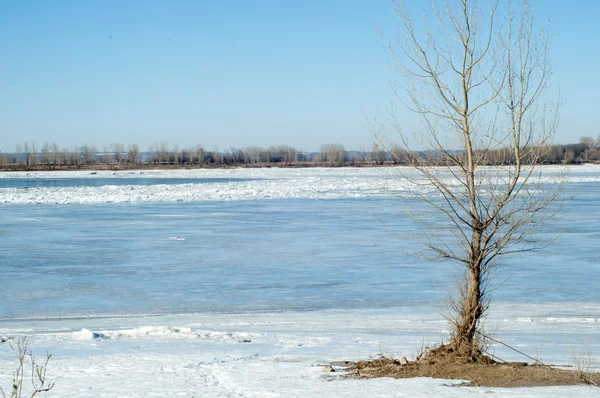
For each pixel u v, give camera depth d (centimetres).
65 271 2227
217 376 857
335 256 2530
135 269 2266
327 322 1463
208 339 1217
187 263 2389
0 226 3531
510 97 862
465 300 907
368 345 1138
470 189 889
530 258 2445
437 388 749
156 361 977
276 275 2156
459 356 889
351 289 1930
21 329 1412
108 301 1775
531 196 932
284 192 6016
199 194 5822
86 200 5288
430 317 1530
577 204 4559
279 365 936
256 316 1565
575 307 1653
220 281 2056
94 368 920
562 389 734
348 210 4353
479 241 896
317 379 828
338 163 14225
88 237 3092
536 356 1013
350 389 757
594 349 1098
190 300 1791
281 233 3231
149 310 1666
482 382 781
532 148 863
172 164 14312
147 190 6297
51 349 1107
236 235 3164
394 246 2738
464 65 875
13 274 2175
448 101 885
